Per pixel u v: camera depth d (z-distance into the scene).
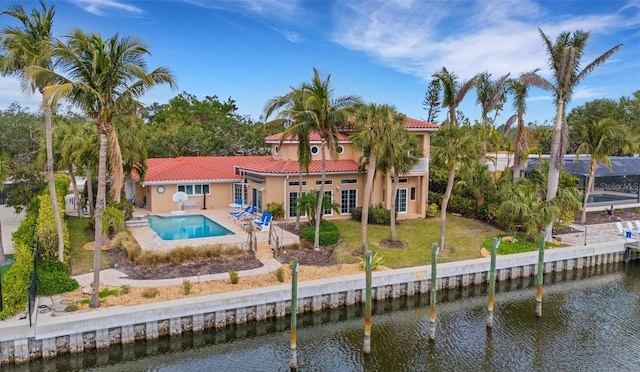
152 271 20.02
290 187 30.66
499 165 46.88
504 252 24.86
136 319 15.61
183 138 52.19
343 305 19.56
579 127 35.53
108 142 19.27
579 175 39.28
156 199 33.66
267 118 25.17
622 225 31.92
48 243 18.98
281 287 18.36
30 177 28.81
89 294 17.08
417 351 15.98
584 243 27.20
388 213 30.05
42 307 15.80
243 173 34.31
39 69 14.47
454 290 22.19
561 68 25.97
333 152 23.88
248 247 23.34
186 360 15.31
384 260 22.75
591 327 18.11
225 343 16.62
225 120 63.28
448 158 23.55
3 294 14.91
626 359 15.45
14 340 14.05
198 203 35.09
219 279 19.19
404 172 25.64
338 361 15.27
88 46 14.80
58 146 28.88
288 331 17.61
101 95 15.08
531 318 19.00
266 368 14.77
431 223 30.69
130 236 24.09
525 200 27.52
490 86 35.78
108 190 33.00
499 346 16.38
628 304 20.75
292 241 24.36
